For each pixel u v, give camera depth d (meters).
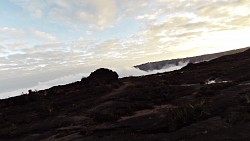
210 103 20.77
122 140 16.19
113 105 28.94
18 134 23.81
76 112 29.23
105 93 39.31
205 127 15.35
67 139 19.22
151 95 31.58
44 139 20.84
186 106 19.33
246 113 16.33
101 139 17.25
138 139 15.75
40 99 40.50
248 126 14.26
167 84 41.03
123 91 37.81
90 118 25.30
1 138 23.59
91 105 31.47
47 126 24.83
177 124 17.20
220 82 33.88
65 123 24.78
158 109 24.59
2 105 39.28
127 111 25.36
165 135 15.56
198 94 27.25
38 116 30.38
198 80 40.38
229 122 15.59
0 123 29.00
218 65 56.88
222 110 18.33
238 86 27.14
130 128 18.72
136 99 30.78
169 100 28.39
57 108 33.28
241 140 12.66
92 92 40.47
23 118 30.02
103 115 23.89
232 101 19.69
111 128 19.70
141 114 23.61
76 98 37.69
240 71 39.97
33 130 24.30
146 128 17.88
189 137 14.30
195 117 17.64
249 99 18.52
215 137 13.51
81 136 19.39
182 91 31.78
